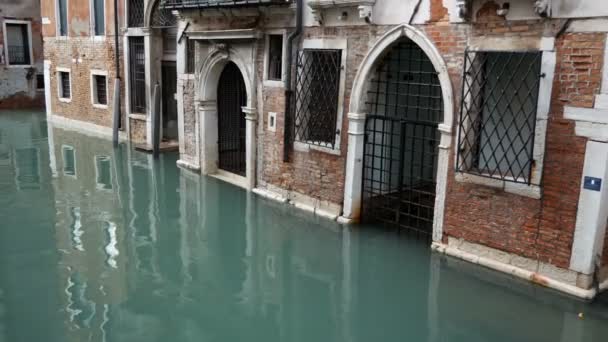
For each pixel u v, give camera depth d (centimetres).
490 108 661
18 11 1972
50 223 831
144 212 884
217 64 1021
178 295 615
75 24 1541
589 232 561
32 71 2033
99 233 795
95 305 588
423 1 671
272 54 904
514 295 599
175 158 1239
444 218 694
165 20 1262
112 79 1435
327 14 789
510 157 677
